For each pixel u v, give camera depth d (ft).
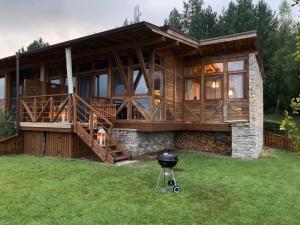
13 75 52.08
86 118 37.78
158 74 36.96
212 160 33.88
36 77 50.06
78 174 24.79
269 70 96.84
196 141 42.04
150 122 34.17
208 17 122.72
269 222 15.83
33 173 25.13
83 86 43.04
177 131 43.68
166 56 38.58
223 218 16.10
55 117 34.55
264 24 103.60
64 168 27.12
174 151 40.63
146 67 35.63
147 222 15.28
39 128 35.70
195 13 131.54
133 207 17.28
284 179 25.70
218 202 18.63
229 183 23.31
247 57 37.58
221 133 40.06
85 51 38.42
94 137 32.22
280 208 17.99
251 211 17.30
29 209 16.65
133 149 34.86
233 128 37.45
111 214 16.15
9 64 47.06
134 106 36.42
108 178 23.54
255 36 34.12
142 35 31.78
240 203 18.61
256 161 34.37
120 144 35.37
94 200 18.37
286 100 92.84
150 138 37.70
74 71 43.98
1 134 38.52
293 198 20.11
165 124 37.01
